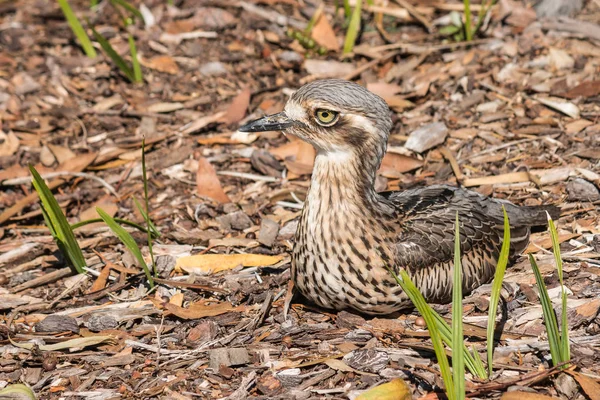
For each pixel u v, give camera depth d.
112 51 15.13
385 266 9.20
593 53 14.80
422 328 9.39
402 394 8.04
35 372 9.21
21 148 14.19
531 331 9.22
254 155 13.28
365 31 16.61
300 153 13.35
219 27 16.98
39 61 16.38
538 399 7.96
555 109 13.61
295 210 12.29
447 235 9.77
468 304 9.81
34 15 18.12
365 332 9.36
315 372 8.81
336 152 9.22
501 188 12.19
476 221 10.18
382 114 9.30
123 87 15.57
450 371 7.87
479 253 10.08
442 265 9.66
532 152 12.83
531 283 10.05
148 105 15.05
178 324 9.92
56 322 9.93
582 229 11.03
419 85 14.75
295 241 9.56
